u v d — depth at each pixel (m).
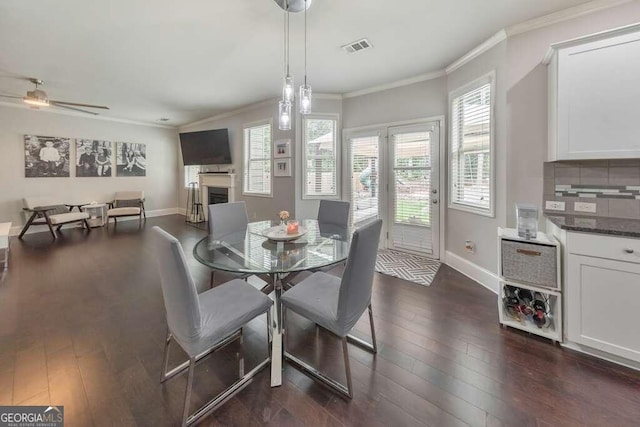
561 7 2.23
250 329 2.16
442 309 2.41
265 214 5.26
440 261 3.68
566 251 1.83
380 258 3.80
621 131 1.86
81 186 6.14
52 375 1.63
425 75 3.64
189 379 1.32
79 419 1.35
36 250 4.25
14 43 2.83
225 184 6.08
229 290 1.80
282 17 2.38
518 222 2.11
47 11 2.29
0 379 1.60
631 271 1.61
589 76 1.92
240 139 5.71
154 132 7.36
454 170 3.40
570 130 2.00
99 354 1.83
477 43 2.82
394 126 3.98
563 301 1.88
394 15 2.34
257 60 3.24
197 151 6.45
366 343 1.93
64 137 5.86
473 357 1.78
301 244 2.18
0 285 2.94
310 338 2.04
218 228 2.74
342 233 2.52
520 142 2.50
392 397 1.48
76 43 2.83
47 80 3.89
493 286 2.79
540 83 2.39
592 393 1.48
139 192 6.79
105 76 3.76
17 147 5.32
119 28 2.55
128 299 2.63
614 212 2.14
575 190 2.27
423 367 1.70
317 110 4.50
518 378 1.60
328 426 1.32
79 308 2.45
